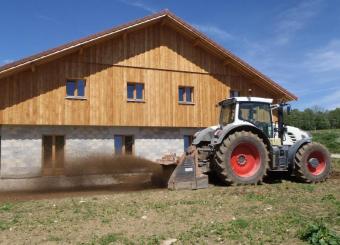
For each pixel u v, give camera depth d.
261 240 5.93
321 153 12.41
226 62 19.64
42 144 15.98
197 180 11.25
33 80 15.68
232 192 10.29
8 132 15.40
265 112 12.63
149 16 17.61
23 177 15.44
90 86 16.75
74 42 15.91
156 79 18.19
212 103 19.36
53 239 6.43
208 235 6.31
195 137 12.99
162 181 12.66
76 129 16.61
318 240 5.59
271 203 8.73
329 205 8.34
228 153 11.44
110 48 17.28
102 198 10.26
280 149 12.16
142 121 17.69
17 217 8.20
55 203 9.77
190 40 19.11
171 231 6.69
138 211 8.34
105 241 6.17
